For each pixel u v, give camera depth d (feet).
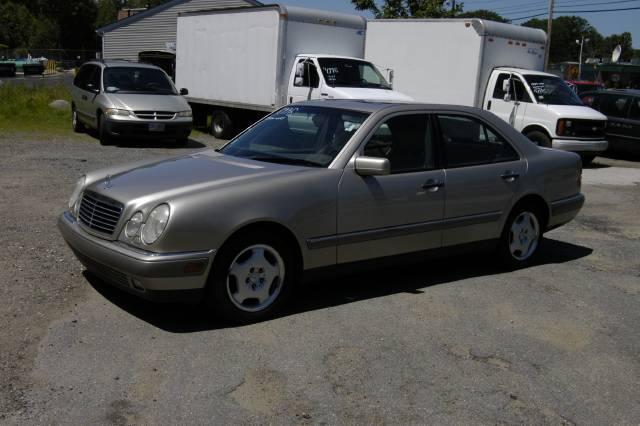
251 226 15.02
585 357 14.78
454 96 50.37
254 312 15.40
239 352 13.89
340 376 13.14
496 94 49.16
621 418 12.22
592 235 26.96
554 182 21.30
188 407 11.67
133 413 11.39
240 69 53.42
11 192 28.53
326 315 16.25
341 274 17.01
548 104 47.19
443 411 12.07
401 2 87.71
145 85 49.83
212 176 15.69
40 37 281.54
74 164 37.04
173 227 13.99
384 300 17.57
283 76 48.98
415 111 18.39
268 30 49.39
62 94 70.54
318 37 49.93
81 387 12.14
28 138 48.55
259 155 17.99
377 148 17.28
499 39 49.34
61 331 14.43
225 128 56.70
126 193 14.92
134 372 12.78
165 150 46.60
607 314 17.56
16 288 16.78
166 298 14.37
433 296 18.11
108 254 14.53
